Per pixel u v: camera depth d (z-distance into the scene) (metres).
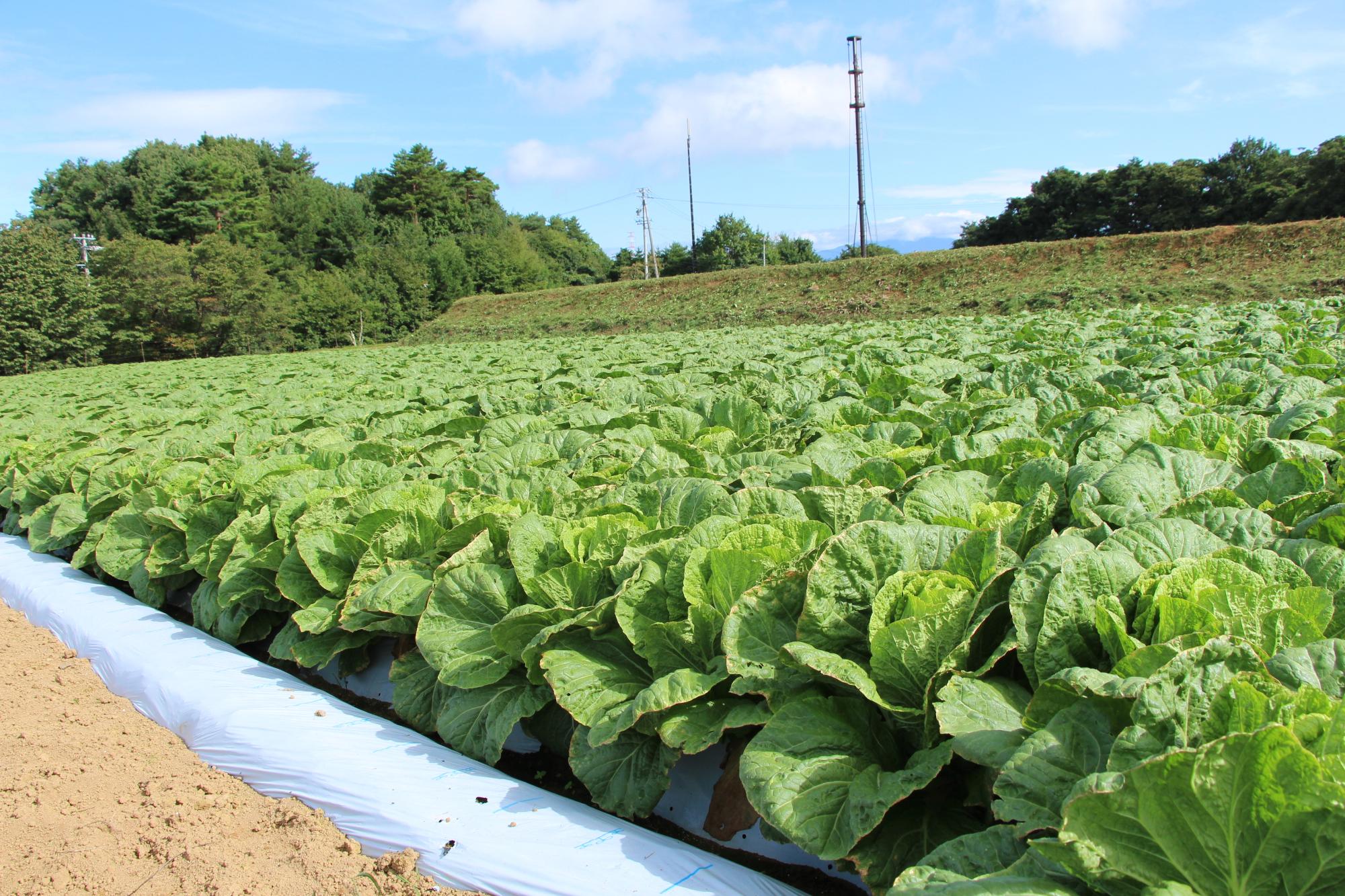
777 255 110.94
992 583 3.29
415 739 4.60
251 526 6.46
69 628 7.07
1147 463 4.77
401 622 5.26
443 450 8.64
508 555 5.11
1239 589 2.90
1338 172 56.22
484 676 4.39
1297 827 2.05
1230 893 2.16
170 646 6.24
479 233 114.19
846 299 48.75
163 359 70.44
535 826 3.73
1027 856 2.53
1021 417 7.57
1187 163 71.12
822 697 3.40
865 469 5.91
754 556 3.87
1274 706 2.33
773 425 9.66
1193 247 42.50
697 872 3.37
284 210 100.31
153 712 5.59
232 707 5.14
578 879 3.38
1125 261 43.53
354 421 12.33
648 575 4.13
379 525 5.68
